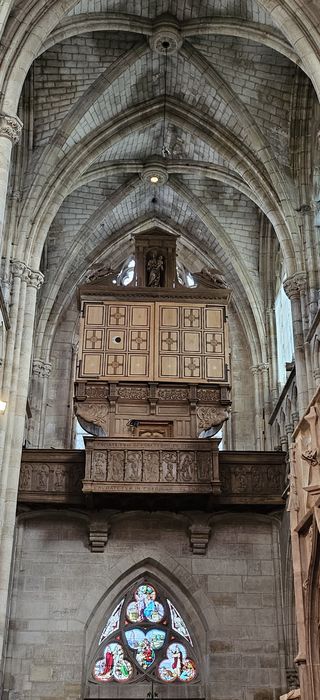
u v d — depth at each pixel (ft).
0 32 62.03
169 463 80.74
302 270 83.25
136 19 82.99
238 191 108.88
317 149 86.53
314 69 67.00
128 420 85.51
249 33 80.59
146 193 113.39
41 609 83.05
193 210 110.93
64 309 114.01
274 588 84.99
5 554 70.79
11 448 75.15
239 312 113.19
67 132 88.48
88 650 82.58
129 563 85.56
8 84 65.31
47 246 108.78
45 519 86.79
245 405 109.70
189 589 84.69
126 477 79.87
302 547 34.53
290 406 88.74
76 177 91.15
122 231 117.08
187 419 86.02
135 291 91.45
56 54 86.89
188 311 91.09
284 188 87.51
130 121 94.84
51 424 107.14
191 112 94.43
